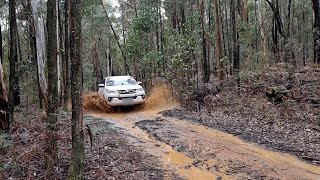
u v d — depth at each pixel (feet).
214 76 80.69
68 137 22.27
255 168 22.75
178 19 88.74
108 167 22.65
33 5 42.80
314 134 30.17
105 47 138.92
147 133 34.06
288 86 48.37
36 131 24.72
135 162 24.23
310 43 103.50
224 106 45.83
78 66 18.04
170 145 29.09
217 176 21.59
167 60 64.59
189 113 44.42
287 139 29.48
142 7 97.40
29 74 58.13
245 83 55.52
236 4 82.69
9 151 22.11
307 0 103.35
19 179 19.75
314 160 23.89
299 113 37.42
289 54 75.15
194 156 25.79
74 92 18.22
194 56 60.85
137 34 84.58
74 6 17.75
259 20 89.20
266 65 63.16
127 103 48.55
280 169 22.44
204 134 32.65
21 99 59.88
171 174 21.98
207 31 73.15
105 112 50.06
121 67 140.05
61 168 21.39
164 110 48.11
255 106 43.32
